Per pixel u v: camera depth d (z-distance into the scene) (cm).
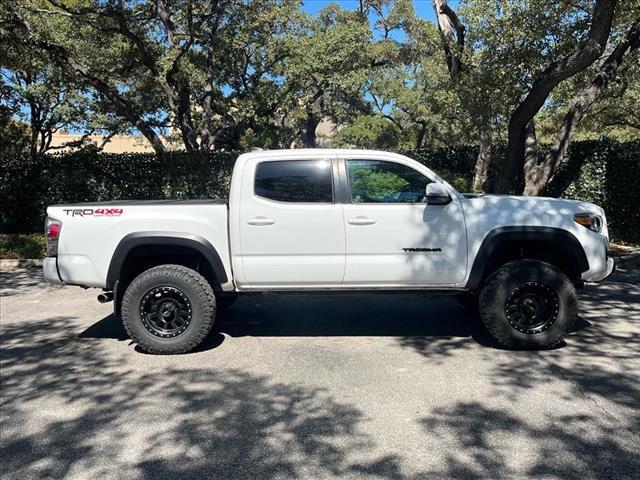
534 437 374
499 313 545
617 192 1238
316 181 559
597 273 555
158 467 347
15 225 1616
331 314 714
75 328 677
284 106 2261
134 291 556
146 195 1630
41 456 364
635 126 2080
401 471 336
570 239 543
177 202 582
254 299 803
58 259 567
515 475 329
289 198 557
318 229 551
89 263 564
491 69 1112
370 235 551
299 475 334
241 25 1928
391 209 552
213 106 2152
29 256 1241
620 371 491
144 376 505
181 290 555
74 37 1730
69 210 568
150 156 1625
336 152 566
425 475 330
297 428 395
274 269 557
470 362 523
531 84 1135
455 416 408
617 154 1230
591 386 459
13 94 2136
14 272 1123
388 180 563
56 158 1617
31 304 819
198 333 558
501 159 1628
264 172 560
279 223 552
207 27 1762
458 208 555
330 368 515
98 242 561
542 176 1210
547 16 1048
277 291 569
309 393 457
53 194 1620
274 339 610
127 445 376
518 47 1072
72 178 1620
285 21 2006
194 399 450
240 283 564
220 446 372
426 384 470
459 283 559
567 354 539
